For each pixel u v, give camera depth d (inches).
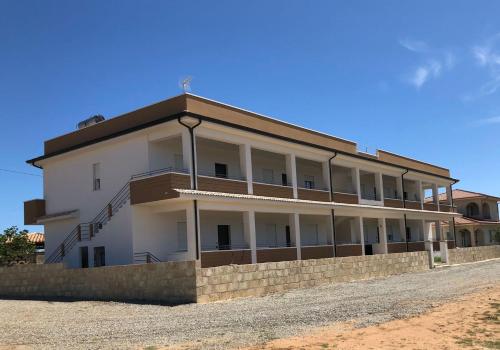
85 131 1099.9
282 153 1163.9
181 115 900.0
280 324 535.2
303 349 420.2
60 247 1096.2
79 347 449.1
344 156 1338.6
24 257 1392.7
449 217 2009.1
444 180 1998.0
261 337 467.8
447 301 695.7
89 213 1072.2
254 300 751.7
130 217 935.7
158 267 771.4
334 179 1550.2
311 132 1262.3
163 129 954.7
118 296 818.8
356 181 1424.7
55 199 1154.0
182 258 930.1
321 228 1443.2
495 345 443.5
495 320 547.5
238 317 589.6
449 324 530.0
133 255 924.0
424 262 1391.5
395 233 1829.5
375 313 600.7
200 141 1016.2
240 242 1153.4
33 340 495.5
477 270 1298.0
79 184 1102.4
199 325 544.1
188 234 910.4
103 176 1053.8
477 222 2364.7
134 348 434.3
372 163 1487.5
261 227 1226.0
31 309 747.4
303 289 900.0
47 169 1184.2
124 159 1015.0
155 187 899.4
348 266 1069.1
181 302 735.7
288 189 1149.1
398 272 1259.8
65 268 912.3
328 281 997.8
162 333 504.1
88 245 1026.7
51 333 530.3
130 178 997.2
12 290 998.4
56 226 1141.1
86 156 1095.0
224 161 1135.0
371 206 1433.3
